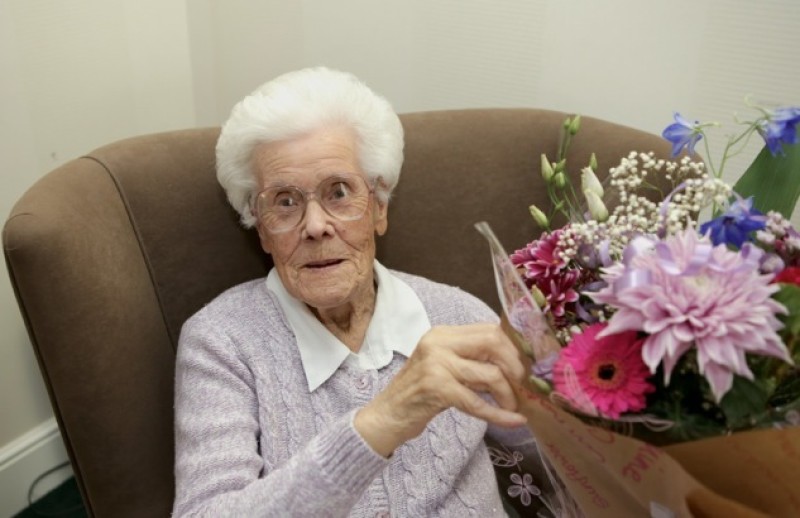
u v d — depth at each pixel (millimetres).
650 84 1278
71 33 1444
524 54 1384
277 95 977
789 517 558
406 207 1237
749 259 540
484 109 1278
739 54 1181
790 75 1147
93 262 934
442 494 971
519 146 1245
